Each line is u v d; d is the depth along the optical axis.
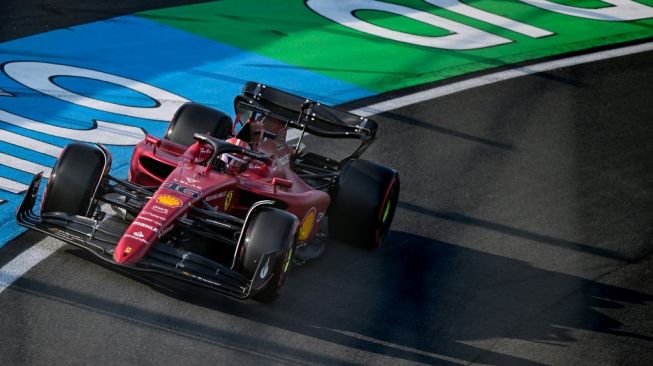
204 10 63.16
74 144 29.05
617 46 68.75
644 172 46.88
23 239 29.86
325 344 26.92
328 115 35.56
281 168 31.91
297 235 28.70
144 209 27.03
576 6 78.38
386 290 31.25
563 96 56.78
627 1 82.12
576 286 34.06
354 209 33.06
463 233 37.09
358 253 33.75
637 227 40.38
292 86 51.62
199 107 35.41
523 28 70.19
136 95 46.84
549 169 45.56
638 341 30.66
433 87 55.03
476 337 29.22
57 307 26.11
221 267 26.66
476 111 52.16
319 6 68.25
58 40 53.06
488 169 44.34
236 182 29.47
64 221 27.70
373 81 54.56
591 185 44.34
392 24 66.56
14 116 41.44
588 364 28.67
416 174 42.28
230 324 26.78
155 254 26.23
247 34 59.34
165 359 24.53
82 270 28.28
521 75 59.47
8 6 57.88
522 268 34.84
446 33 66.31
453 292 32.03
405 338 28.31
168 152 30.98
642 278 35.62
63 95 45.03
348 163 34.06
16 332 24.55
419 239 35.88
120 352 24.47
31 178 35.28
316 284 30.64
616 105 56.56
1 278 27.20
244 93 36.38
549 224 39.34
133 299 27.08
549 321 31.11
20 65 48.25
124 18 58.81
